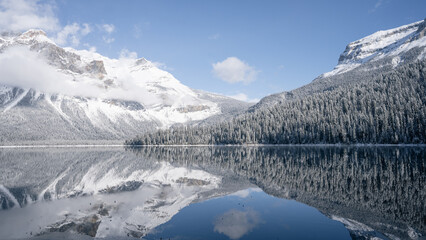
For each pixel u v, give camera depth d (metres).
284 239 17.56
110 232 19.06
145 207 26.38
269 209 25.25
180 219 22.25
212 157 98.12
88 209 25.53
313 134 141.38
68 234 18.58
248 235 18.41
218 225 20.52
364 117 126.19
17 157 107.81
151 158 97.56
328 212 23.80
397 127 112.88
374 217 22.05
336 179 40.00
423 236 17.86
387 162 58.53
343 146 126.06
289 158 79.06
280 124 169.25
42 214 23.67
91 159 94.56
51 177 48.72
